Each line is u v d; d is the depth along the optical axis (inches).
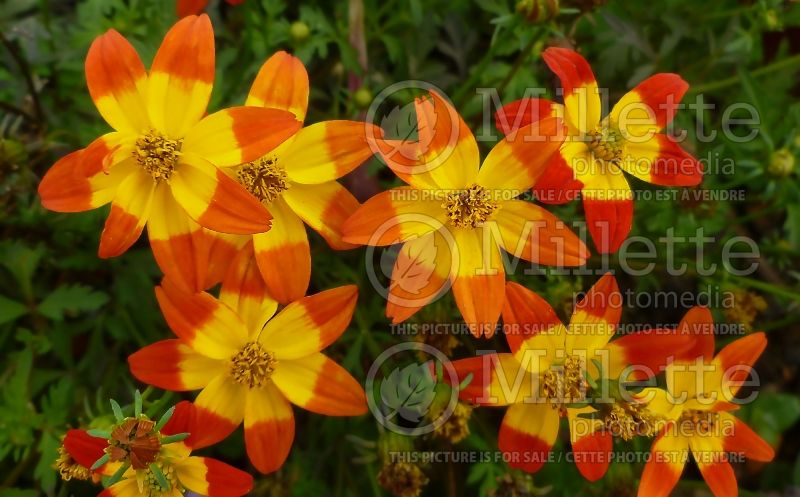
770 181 13.1
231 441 13.2
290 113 10.4
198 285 10.5
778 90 14.5
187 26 10.4
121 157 10.4
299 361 10.9
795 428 15.1
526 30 12.0
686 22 14.0
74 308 12.5
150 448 10.3
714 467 11.2
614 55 13.9
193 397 13.0
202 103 10.5
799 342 15.2
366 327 12.5
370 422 13.1
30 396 12.6
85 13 13.3
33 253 12.6
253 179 10.6
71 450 10.5
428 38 13.8
